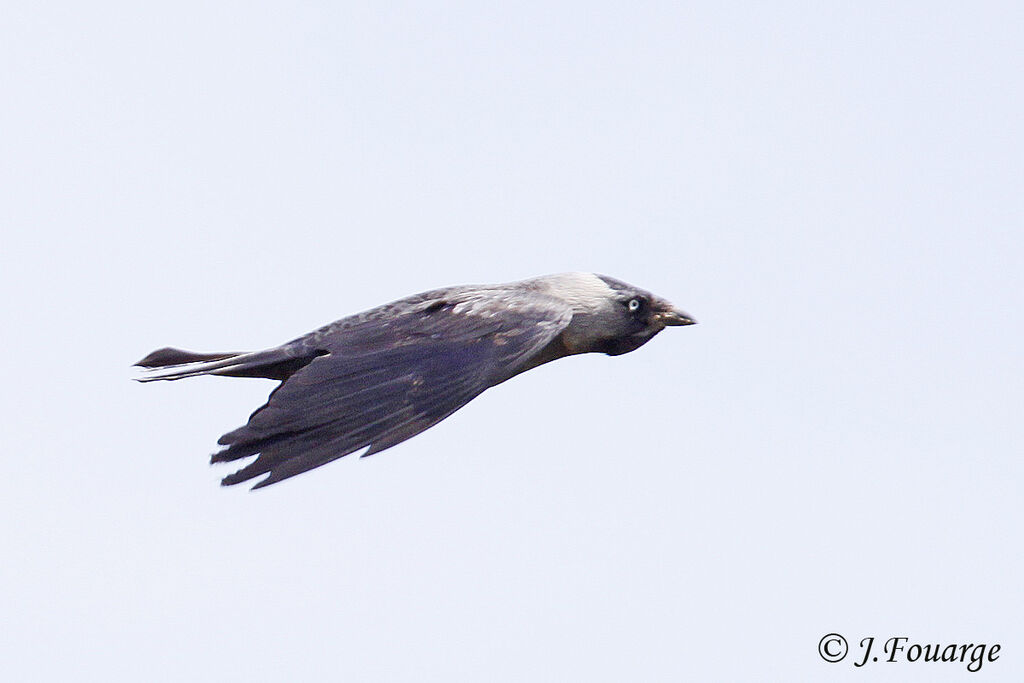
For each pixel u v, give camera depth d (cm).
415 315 1412
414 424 1324
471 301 1427
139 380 1436
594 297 1598
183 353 1509
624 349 1623
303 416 1296
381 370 1348
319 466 1269
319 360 1337
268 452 1268
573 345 1606
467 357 1376
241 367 1420
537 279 1603
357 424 1307
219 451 1260
